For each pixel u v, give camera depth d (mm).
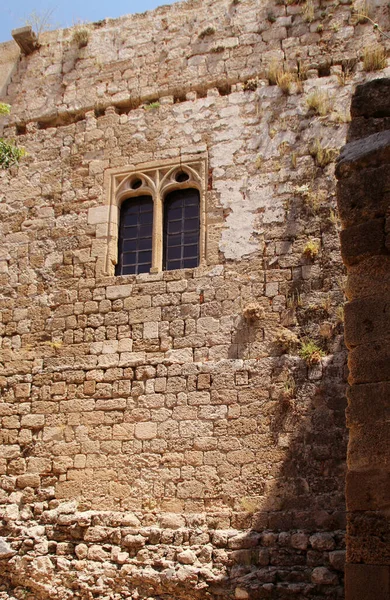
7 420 12727
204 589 10148
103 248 13547
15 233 14289
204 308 12383
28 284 13742
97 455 11945
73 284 13445
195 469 11305
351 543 6254
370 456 6406
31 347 13195
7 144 13891
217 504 10984
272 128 13367
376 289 6871
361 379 6652
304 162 12914
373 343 6707
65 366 12805
